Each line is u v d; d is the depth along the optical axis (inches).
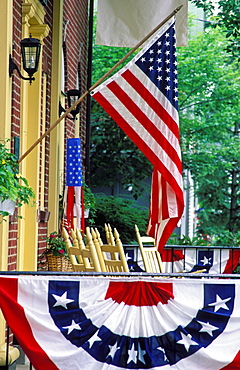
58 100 543.5
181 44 546.0
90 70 793.6
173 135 371.9
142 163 1140.5
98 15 550.9
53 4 550.0
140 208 1157.1
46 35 490.9
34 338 279.1
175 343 285.3
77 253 347.3
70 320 281.9
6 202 310.0
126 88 375.2
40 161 502.9
